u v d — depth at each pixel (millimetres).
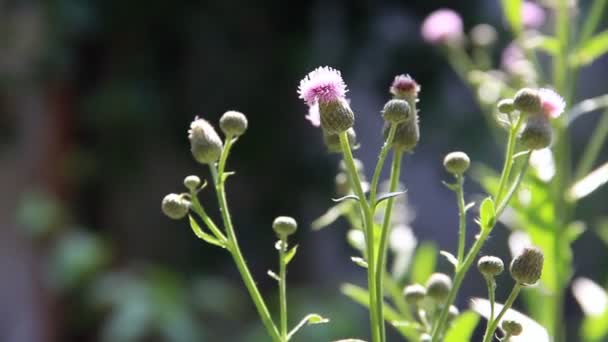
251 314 9219
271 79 8734
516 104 2703
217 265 9156
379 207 3523
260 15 8594
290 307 8133
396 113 2547
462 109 8789
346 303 8195
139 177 8953
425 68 8641
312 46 8711
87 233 8375
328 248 9805
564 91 4328
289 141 8922
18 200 9117
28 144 8914
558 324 4109
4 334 9320
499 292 9961
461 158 2773
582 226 4246
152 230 9039
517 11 4352
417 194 11844
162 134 8719
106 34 8344
